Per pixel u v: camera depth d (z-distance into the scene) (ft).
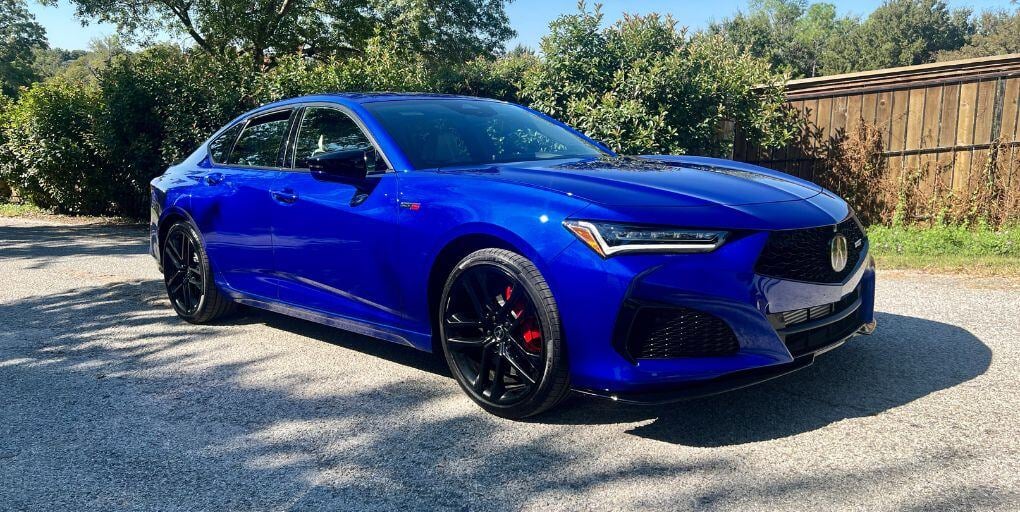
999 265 21.53
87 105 48.37
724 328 9.71
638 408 11.32
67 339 16.75
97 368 14.47
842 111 33.81
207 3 73.41
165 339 16.47
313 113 14.90
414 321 12.27
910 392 11.43
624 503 8.45
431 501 8.74
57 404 12.48
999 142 30.40
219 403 12.32
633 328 9.70
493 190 11.03
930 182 32.17
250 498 8.98
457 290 11.41
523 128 14.80
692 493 8.60
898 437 9.83
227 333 16.79
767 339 9.85
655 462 9.47
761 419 10.65
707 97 32.32
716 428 10.43
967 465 8.96
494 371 11.18
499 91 38.11
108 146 43.73
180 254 17.71
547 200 10.40
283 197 14.30
